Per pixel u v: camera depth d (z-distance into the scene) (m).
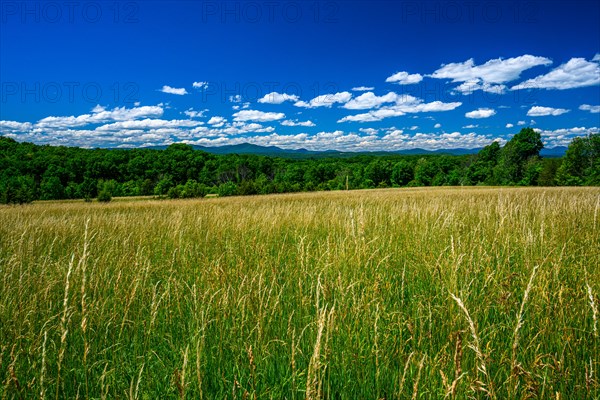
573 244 4.05
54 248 5.05
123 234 5.97
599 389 1.81
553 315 2.47
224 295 2.68
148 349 2.44
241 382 2.09
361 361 2.17
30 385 1.95
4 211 15.45
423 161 102.81
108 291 3.29
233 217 7.61
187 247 5.11
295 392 1.99
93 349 2.35
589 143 62.47
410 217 6.34
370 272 3.49
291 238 5.86
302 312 2.86
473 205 7.82
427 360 2.07
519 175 80.75
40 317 2.78
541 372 1.99
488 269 3.06
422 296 2.95
